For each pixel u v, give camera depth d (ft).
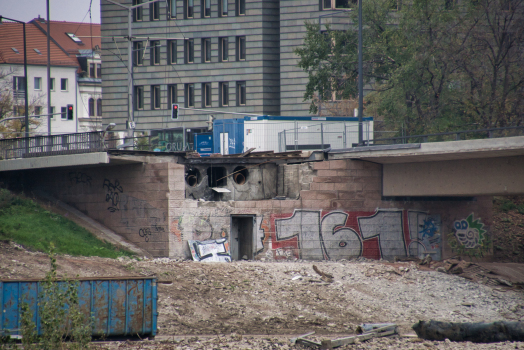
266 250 393.70
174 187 378.73
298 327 265.95
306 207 401.29
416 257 412.77
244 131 485.15
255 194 413.59
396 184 406.82
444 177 379.35
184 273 316.19
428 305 310.45
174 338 229.45
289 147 467.52
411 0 576.61
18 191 432.66
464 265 374.43
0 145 443.73
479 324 241.14
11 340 191.01
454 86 555.69
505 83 531.09
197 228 381.40
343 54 627.05
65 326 195.72
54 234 350.84
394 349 218.79
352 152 398.83
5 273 270.26
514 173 344.08
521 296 326.85
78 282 199.21
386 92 587.68
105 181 404.98
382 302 311.88
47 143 408.67
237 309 281.33
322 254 400.26
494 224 513.45
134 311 215.92
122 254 361.51
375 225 409.90
